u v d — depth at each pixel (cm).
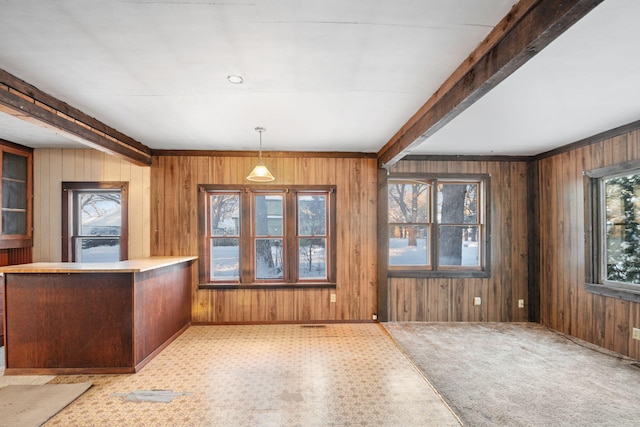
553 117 325
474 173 480
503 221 480
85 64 226
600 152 375
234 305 462
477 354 349
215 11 170
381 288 468
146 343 326
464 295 476
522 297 476
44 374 297
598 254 383
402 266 483
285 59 220
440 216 487
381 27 185
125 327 303
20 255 444
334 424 223
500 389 274
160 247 460
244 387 273
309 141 423
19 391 266
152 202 461
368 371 304
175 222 462
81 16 172
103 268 298
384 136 401
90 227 470
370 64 227
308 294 468
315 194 481
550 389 274
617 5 159
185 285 439
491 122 340
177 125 357
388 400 253
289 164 472
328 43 201
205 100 288
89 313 302
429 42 200
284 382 282
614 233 366
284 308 466
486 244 478
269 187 468
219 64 227
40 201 454
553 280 445
